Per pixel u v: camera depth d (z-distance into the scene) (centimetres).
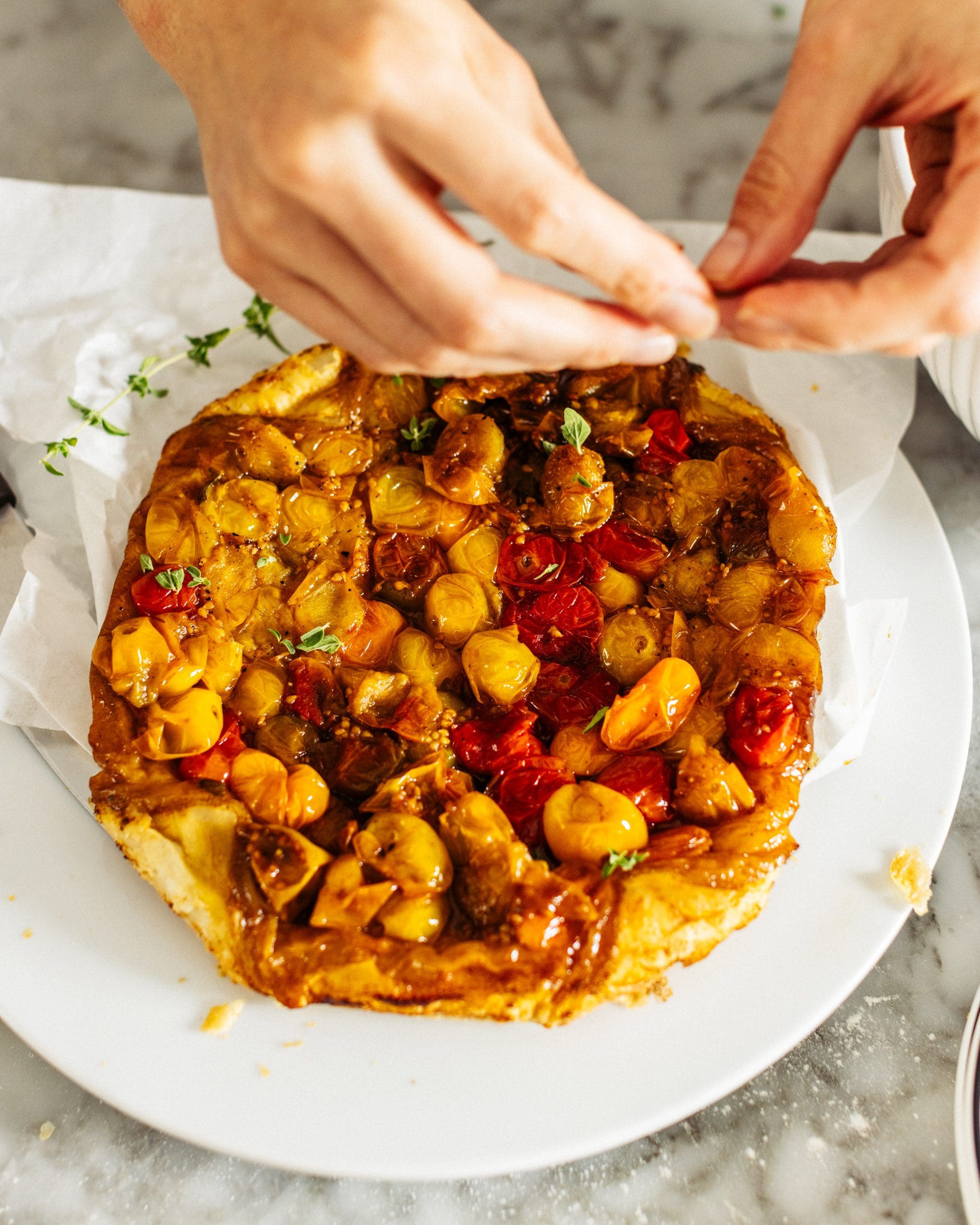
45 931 56
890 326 49
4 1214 55
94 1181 55
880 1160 55
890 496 65
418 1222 55
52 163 78
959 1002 57
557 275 70
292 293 50
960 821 61
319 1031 54
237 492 60
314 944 53
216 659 57
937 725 59
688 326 48
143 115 80
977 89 50
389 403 63
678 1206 55
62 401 68
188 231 72
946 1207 54
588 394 63
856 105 50
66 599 62
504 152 44
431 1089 53
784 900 56
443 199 72
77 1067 53
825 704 58
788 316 49
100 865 57
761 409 64
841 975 54
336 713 57
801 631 58
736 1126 56
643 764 55
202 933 54
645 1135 52
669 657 57
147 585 58
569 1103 52
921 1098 56
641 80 80
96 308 70
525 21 82
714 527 60
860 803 58
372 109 44
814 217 51
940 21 49
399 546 60
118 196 73
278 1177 56
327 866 54
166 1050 54
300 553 60
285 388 63
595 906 53
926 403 69
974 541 66
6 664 60
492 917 53
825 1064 56
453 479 59
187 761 56
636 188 77
